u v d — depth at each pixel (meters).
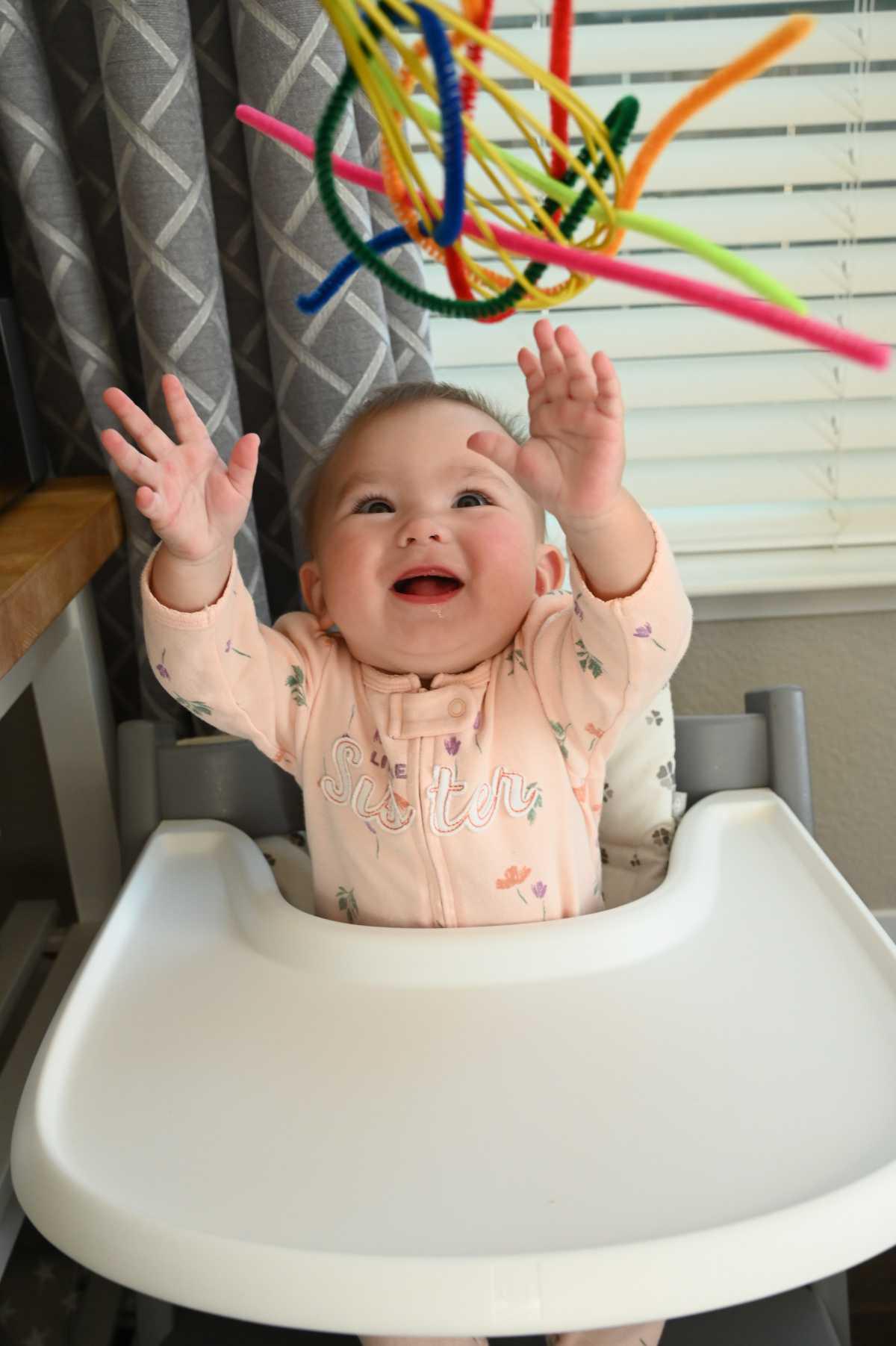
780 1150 0.62
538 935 0.80
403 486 0.92
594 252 0.46
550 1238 0.57
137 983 0.81
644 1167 0.62
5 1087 0.97
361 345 1.07
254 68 1.00
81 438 1.19
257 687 0.91
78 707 1.13
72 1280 1.10
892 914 1.47
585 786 0.92
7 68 1.02
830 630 1.36
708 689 1.39
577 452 0.68
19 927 1.24
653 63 1.17
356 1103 0.68
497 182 0.50
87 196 1.12
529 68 0.44
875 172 1.20
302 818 1.08
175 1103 0.69
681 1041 0.72
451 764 0.90
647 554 0.77
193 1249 0.58
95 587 1.21
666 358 1.28
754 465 1.30
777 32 0.42
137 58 0.98
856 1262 0.57
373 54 0.44
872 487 1.30
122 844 1.05
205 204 1.04
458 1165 0.63
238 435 1.11
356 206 1.04
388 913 0.91
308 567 1.01
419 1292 0.55
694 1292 0.56
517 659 0.93
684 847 0.94
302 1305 0.56
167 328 1.04
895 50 1.17
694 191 1.24
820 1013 0.74
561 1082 0.69
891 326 1.25
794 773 1.03
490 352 1.26
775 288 0.44
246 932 0.87
